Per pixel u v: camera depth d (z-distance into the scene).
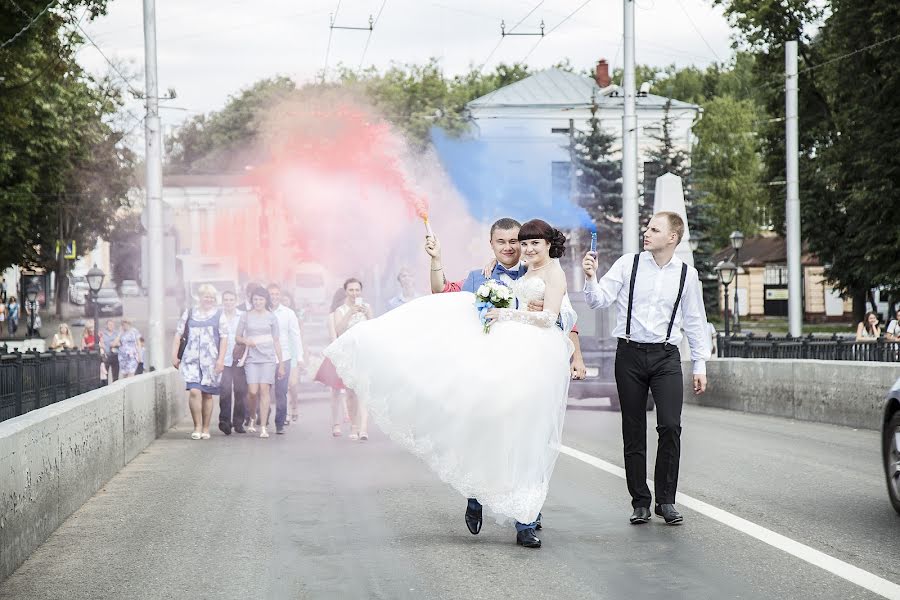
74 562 7.46
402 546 7.75
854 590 6.33
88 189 62.34
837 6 47.22
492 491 7.52
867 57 45.34
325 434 16.56
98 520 9.05
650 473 11.34
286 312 17.09
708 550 7.46
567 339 7.80
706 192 58.03
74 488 9.52
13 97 33.12
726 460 12.45
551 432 7.66
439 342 7.61
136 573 7.07
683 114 77.38
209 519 8.98
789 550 7.44
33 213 49.41
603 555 7.34
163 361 25.95
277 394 16.67
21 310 66.44
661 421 8.42
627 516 8.79
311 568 7.09
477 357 7.53
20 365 16.64
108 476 11.41
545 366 7.55
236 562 7.32
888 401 9.07
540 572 6.87
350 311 15.79
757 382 20.23
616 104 74.12
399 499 9.91
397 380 7.59
